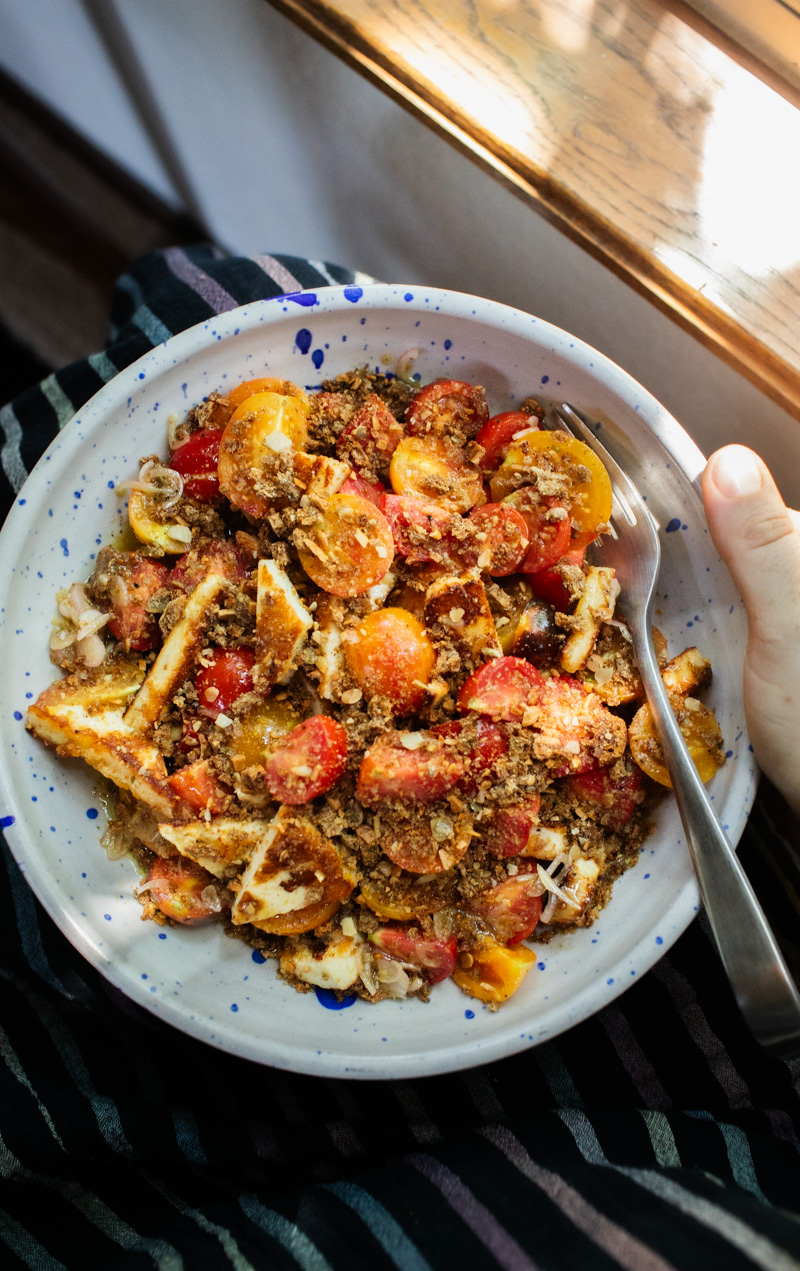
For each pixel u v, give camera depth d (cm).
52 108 76
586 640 40
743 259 46
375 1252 37
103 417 38
